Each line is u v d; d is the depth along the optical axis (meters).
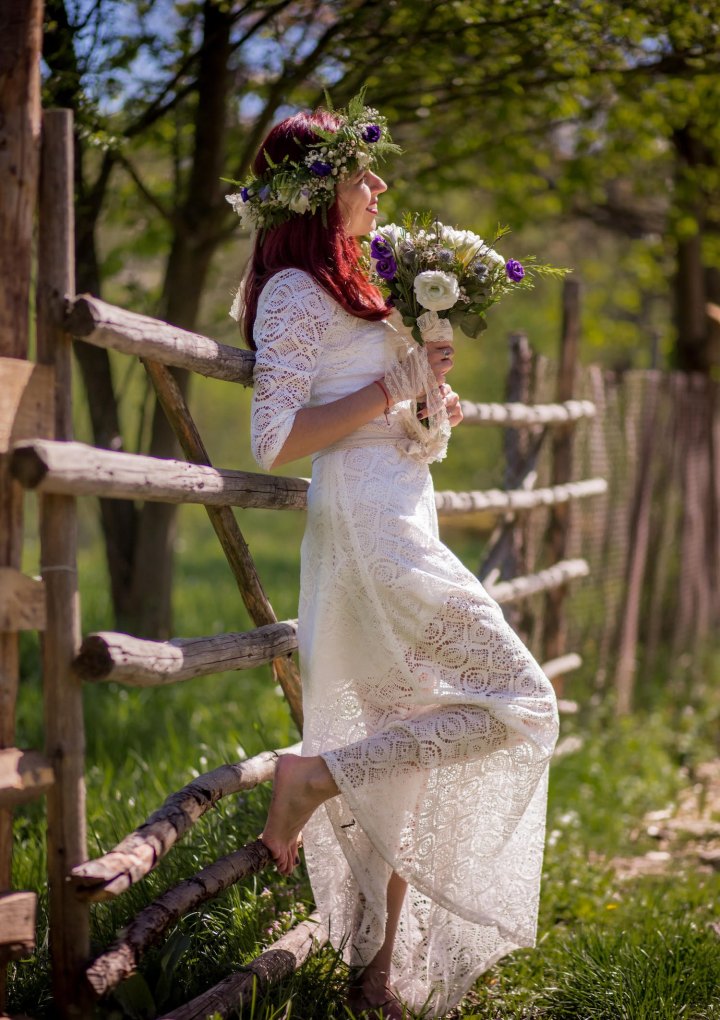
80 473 2.32
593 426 7.04
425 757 2.87
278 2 5.63
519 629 6.16
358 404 2.85
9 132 2.39
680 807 5.73
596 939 3.50
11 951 2.44
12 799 2.37
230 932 3.22
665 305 16.98
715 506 10.17
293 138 3.05
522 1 5.61
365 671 3.03
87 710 6.03
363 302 2.97
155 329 2.66
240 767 3.14
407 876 2.96
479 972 3.19
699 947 3.45
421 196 7.99
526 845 3.13
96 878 2.38
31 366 2.41
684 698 8.30
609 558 7.51
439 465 20.88
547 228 12.66
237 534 3.22
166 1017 2.60
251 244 3.18
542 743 2.98
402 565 2.91
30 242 2.46
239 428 24.00
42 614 2.42
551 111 7.33
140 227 7.58
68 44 4.76
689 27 6.07
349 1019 2.94
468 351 20.72
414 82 6.69
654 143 8.96
